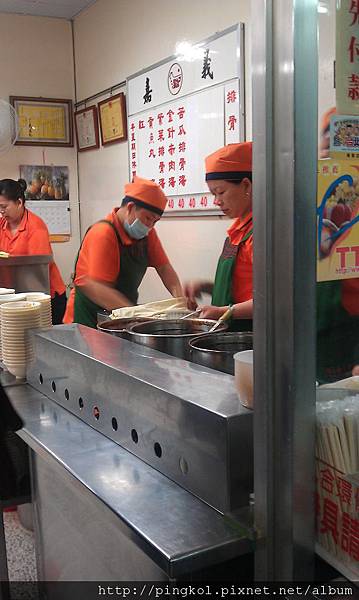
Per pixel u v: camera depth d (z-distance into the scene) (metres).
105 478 1.25
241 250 2.58
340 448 0.92
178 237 3.20
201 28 2.89
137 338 1.69
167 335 1.67
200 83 2.91
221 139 2.79
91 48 4.09
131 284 3.52
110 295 3.57
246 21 2.58
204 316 2.14
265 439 0.94
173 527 1.04
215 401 1.12
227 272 2.66
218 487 1.07
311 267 0.87
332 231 0.89
